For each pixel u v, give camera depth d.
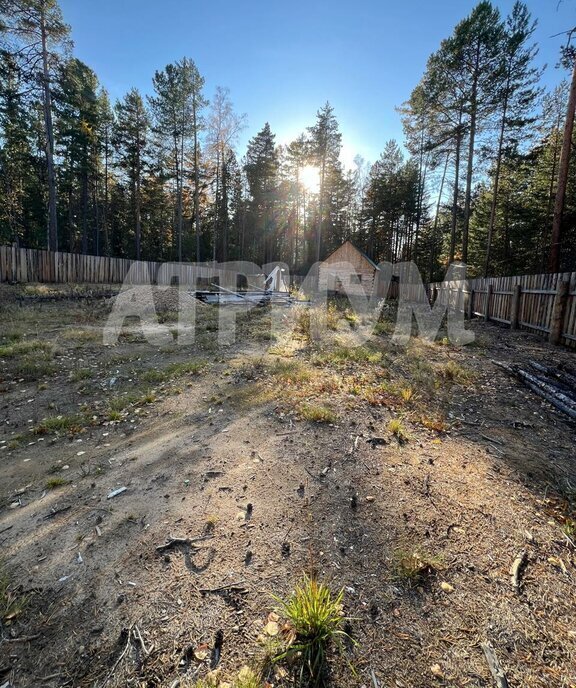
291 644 1.29
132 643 1.30
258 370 4.68
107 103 25.94
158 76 22.11
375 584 1.55
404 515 1.97
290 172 31.91
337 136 26.14
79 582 1.56
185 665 1.23
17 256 11.50
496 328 8.27
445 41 15.91
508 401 3.81
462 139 18.17
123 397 3.76
